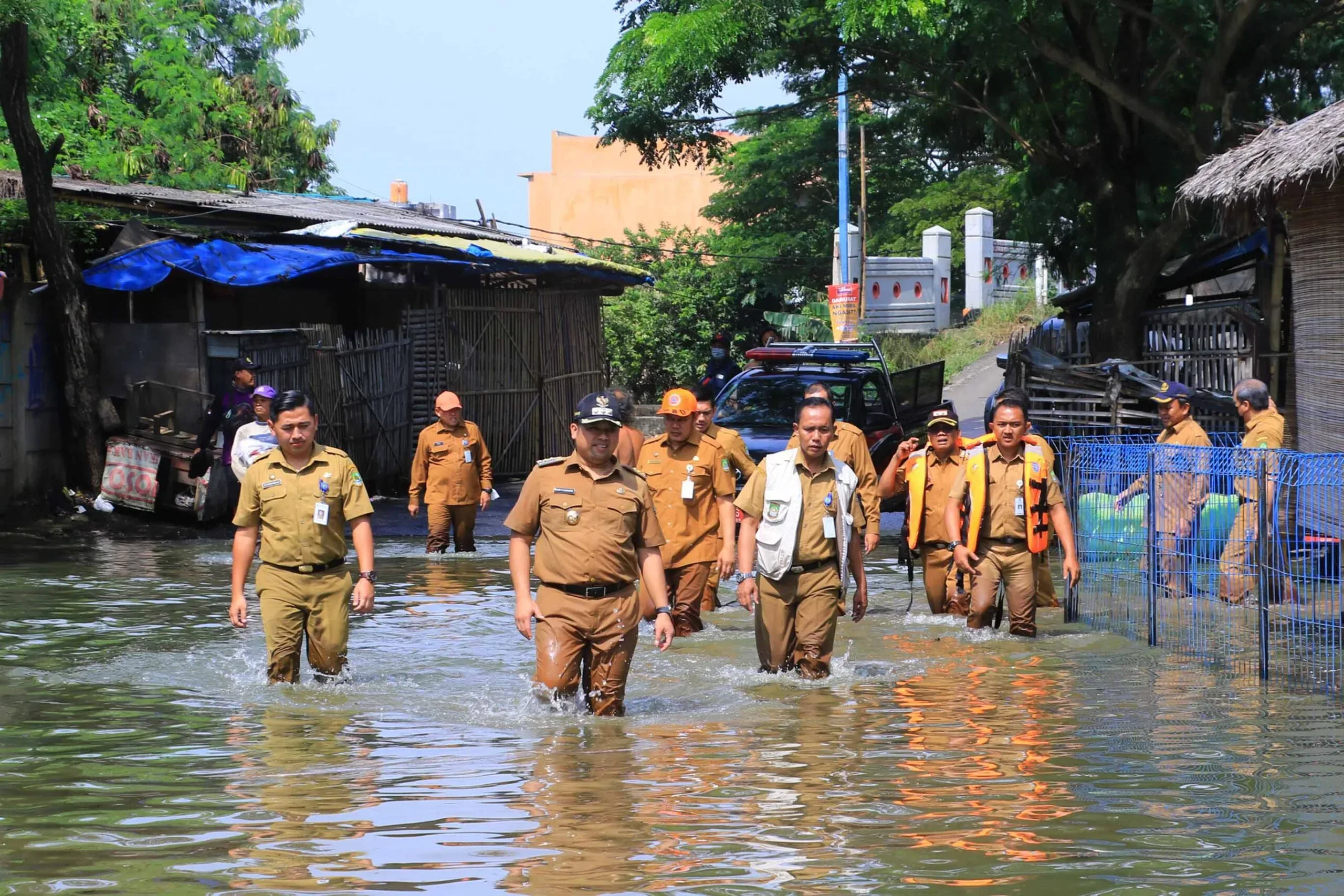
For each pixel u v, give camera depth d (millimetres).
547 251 40531
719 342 41031
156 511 28656
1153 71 33438
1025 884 7258
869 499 16656
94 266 29312
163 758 10203
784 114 40625
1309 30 34781
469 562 23531
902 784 9375
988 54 31094
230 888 7215
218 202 36781
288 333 31016
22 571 22016
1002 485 16172
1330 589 15453
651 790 9227
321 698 12719
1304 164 17672
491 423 38281
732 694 12867
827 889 7180
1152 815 8578
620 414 11945
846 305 54562
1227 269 32812
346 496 13594
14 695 12750
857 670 14133
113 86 55281
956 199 74062
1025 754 10250
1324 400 18688
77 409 28969
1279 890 7164
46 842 8031
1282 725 11281
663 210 94500
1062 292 66062
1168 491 16031
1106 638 15969
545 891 7148
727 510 16516
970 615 16328
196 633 16328
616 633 11906
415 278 38531
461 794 9102
